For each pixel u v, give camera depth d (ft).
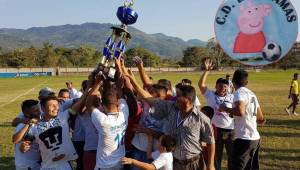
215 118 25.30
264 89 116.06
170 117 16.92
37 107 17.70
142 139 19.21
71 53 357.00
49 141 17.02
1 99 89.04
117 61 16.46
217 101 25.27
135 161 16.49
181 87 16.44
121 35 16.28
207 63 24.66
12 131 45.03
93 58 354.33
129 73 17.66
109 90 16.51
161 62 351.46
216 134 24.84
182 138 16.56
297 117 55.88
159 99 17.47
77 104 17.67
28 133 17.12
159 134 18.52
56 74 246.27
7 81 171.94
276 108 67.87
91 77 17.62
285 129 44.83
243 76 21.71
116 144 16.69
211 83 142.31
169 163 16.60
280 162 29.84
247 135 21.45
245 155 21.62
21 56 312.71
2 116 60.64
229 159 25.45
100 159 16.67
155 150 18.62
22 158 18.04
